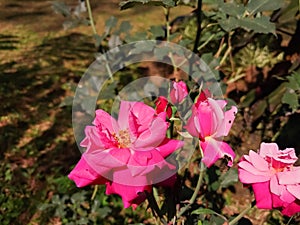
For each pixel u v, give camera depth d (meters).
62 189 0.91
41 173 1.03
